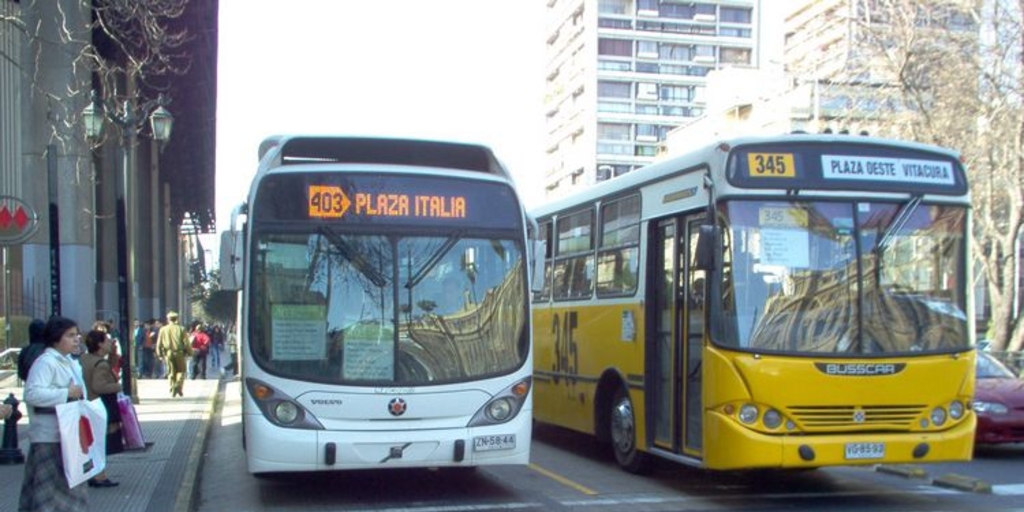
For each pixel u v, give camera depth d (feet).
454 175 31.04
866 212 29.78
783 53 119.65
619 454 37.04
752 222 29.27
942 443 28.66
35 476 23.34
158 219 187.93
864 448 28.07
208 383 85.10
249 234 29.37
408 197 30.42
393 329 29.30
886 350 28.81
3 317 85.66
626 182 37.22
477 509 30.30
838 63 81.46
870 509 30.25
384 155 33.17
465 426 29.35
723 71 235.40
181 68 109.40
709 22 362.74
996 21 72.69
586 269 41.14
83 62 52.75
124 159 58.49
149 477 35.83
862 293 29.17
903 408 28.66
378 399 28.71
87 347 33.73
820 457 27.81
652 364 34.37
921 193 30.19
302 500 32.22
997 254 82.69
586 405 40.19
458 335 29.84
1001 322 80.38
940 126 73.97
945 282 30.01
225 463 42.55
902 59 73.87
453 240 30.48
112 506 30.40
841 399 28.22
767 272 29.01
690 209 31.68
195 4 94.94
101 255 132.67
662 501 31.50
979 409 42.32
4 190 89.51
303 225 29.58
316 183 29.91
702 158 31.01
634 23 355.97
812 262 29.25
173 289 250.57
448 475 36.76
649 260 34.65
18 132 93.04
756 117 176.14
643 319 34.73
